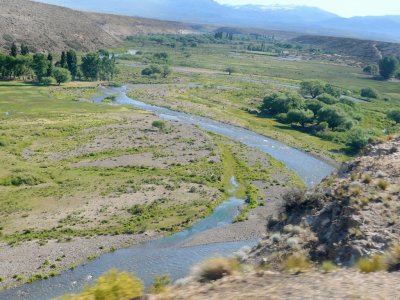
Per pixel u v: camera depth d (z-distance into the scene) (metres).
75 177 83.12
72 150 100.94
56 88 184.00
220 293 14.71
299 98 156.38
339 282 14.83
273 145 119.38
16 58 192.00
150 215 67.69
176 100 173.75
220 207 73.69
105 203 71.25
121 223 64.50
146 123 130.25
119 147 104.62
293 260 18.61
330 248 24.33
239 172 92.50
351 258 22.31
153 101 169.75
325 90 192.00
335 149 116.88
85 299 14.94
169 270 51.66
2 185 76.44
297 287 14.52
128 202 72.12
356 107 170.62
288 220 31.61
